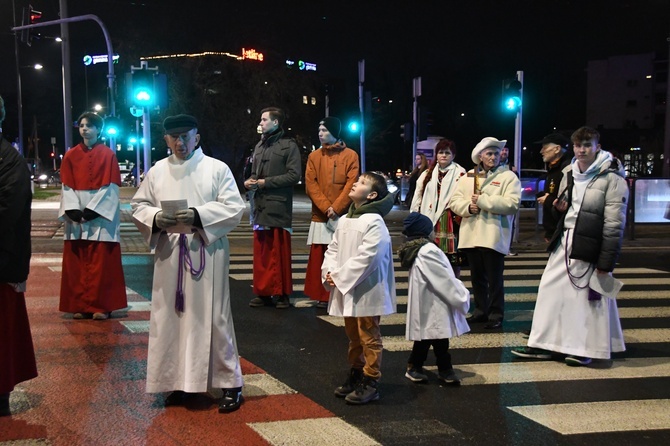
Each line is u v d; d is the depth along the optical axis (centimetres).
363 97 2502
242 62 3959
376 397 482
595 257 566
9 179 419
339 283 456
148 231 439
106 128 2259
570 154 648
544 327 591
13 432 409
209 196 453
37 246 1306
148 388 442
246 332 679
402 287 945
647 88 7725
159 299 444
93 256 701
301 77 4162
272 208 783
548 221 621
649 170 5556
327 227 787
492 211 705
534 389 514
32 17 2202
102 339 627
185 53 3903
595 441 414
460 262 755
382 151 5028
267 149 798
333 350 613
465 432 423
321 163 792
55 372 528
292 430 419
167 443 395
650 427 438
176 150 453
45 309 753
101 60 3903
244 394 488
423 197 780
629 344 661
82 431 412
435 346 520
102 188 693
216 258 447
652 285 1006
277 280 787
